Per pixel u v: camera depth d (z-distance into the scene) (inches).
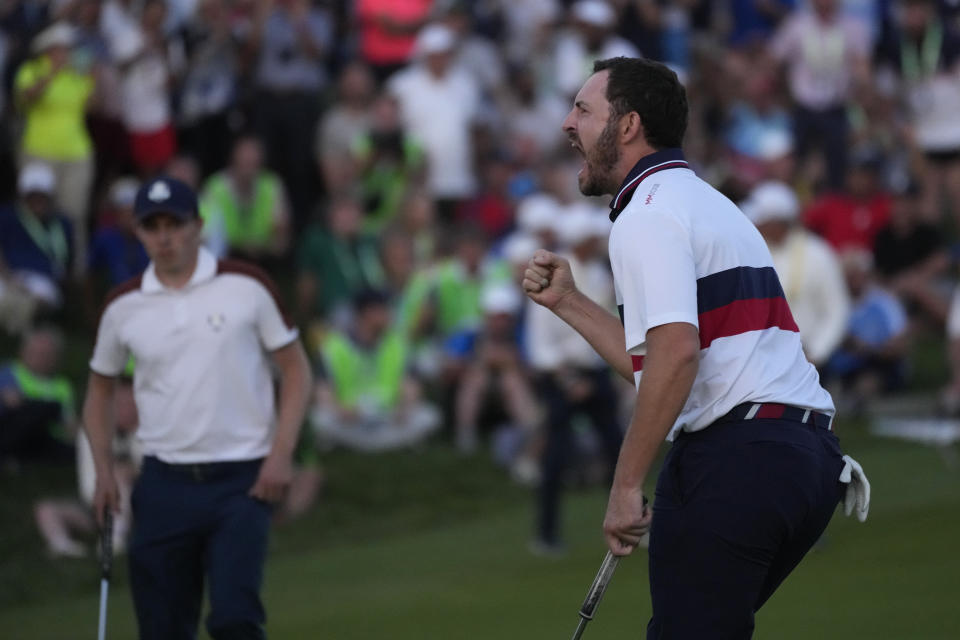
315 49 1740.9
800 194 1728.6
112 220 1531.7
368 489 1315.2
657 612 469.4
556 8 1914.4
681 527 461.7
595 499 1294.3
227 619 603.8
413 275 1585.9
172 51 1689.2
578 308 511.8
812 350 1206.3
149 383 643.5
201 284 641.0
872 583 907.4
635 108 485.4
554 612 901.2
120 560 1138.7
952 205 1801.2
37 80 1521.9
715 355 463.8
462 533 1198.9
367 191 1669.5
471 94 1756.9
